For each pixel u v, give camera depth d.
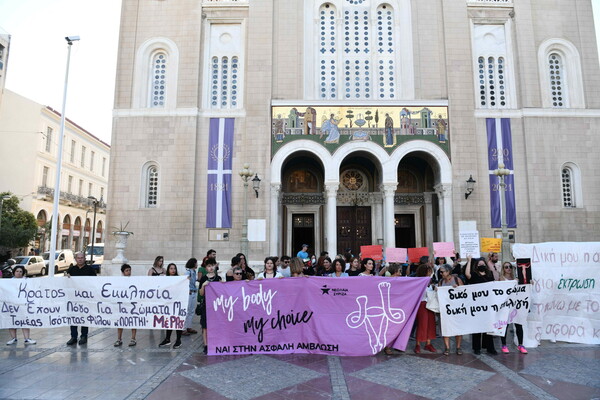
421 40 21.36
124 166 20.17
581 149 20.33
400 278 8.83
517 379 7.20
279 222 22.03
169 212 19.80
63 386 6.82
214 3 21.50
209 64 21.44
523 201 20.03
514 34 21.38
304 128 20.36
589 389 6.72
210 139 20.52
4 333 11.02
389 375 7.43
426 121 20.36
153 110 20.42
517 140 20.48
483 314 8.83
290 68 21.03
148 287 9.29
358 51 21.97
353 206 23.28
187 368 7.85
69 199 45.91
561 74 21.36
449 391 6.65
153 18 21.34
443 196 20.05
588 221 19.83
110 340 10.19
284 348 8.77
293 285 8.94
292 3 21.61
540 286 9.41
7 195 32.72
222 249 19.77
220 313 8.84
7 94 38.84
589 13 21.58
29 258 28.36
